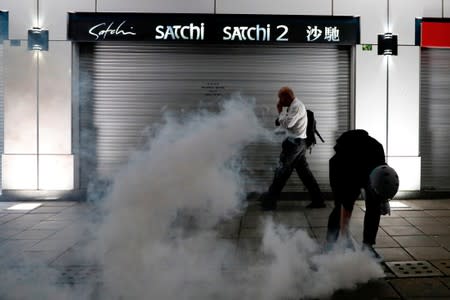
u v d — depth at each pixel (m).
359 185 4.55
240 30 7.91
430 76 8.19
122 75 8.14
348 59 8.19
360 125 8.02
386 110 8.01
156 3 7.91
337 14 7.95
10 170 7.98
